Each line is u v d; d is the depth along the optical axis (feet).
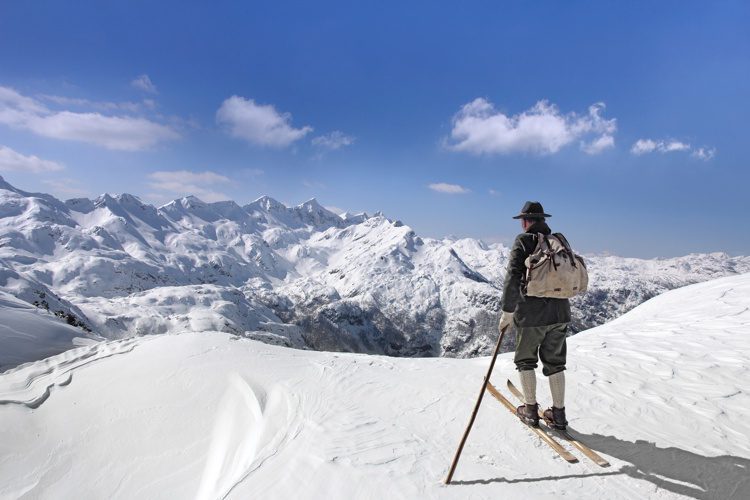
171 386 18.66
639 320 32.73
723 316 29.04
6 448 16.56
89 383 19.90
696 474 11.15
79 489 14.96
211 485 13.48
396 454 11.66
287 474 10.95
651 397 16.17
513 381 17.58
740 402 15.69
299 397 15.94
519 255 12.46
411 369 19.38
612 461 11.72
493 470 11.07
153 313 583.58
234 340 23.40
